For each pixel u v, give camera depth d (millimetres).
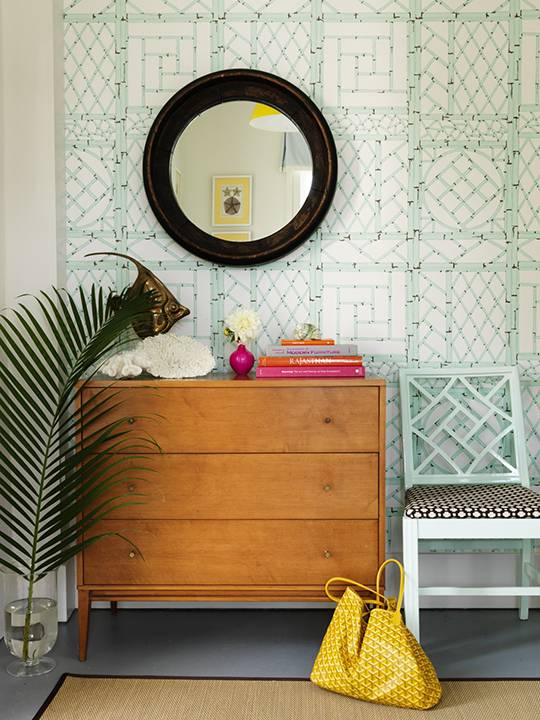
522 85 2689
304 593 2268
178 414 2250
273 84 2629
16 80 2584
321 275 2721
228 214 2662
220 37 2682
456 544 2502
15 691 2098
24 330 2576
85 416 2166
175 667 2240
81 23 2682
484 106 2691
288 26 2680
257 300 2727
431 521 2156
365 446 2242
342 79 2688
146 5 2682
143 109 2697
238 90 2652
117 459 2266
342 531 2248
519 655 2326
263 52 2684
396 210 2707
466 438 2637
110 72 2691
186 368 2391
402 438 2646
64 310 2322
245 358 2488
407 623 2164
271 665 2256
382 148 2699
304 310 2727
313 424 2244
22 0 2572
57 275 2627
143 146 2701
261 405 2244
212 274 2725
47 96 2588
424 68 2684
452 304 2727
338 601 2174
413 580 2164
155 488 2258
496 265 2717
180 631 2521
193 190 2666
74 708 1992
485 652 2350
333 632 2111
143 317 2586
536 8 2672
